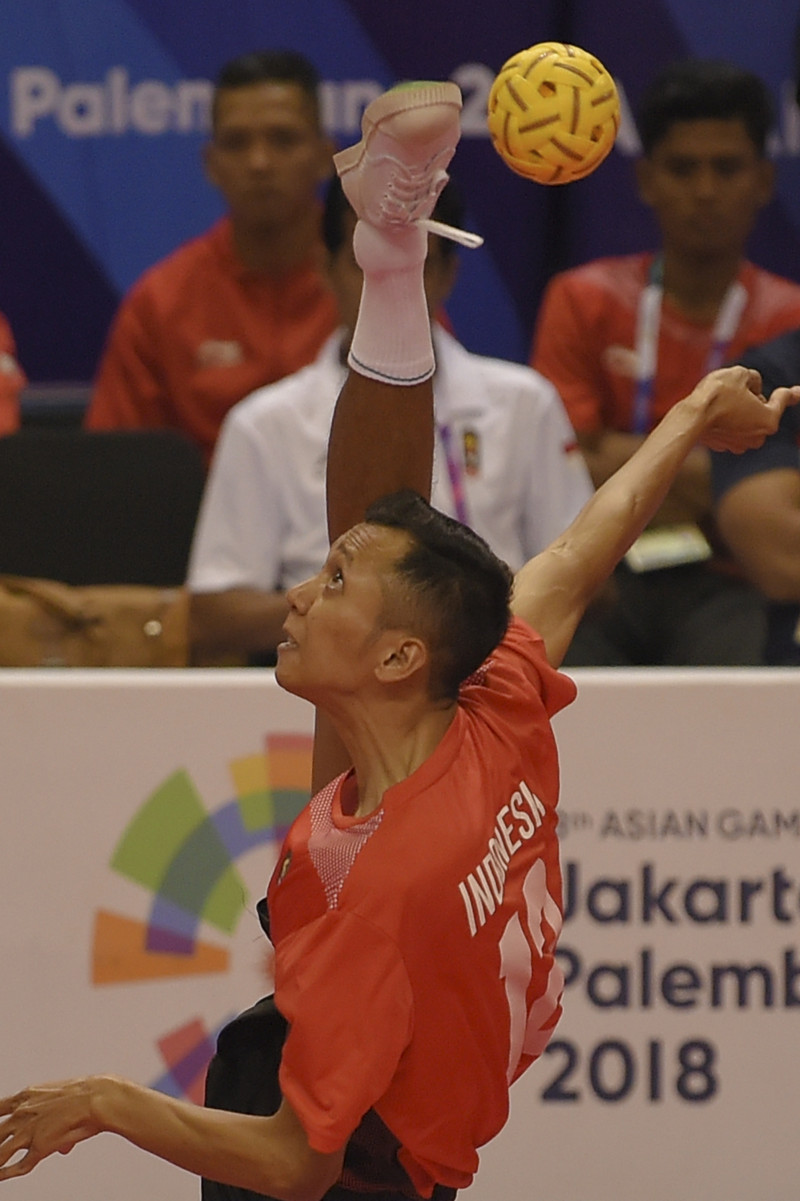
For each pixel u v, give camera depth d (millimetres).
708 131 16984
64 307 20672
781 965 11609
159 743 11305
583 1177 11531
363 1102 6168
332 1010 6191
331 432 7234
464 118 20703
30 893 11227
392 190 6285
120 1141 11242
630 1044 11531
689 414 7832
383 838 6387
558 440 15117
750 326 17703
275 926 6715
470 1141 6750
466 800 6559
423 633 6586
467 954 6402
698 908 11562
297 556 14734
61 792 11242
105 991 11289
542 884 6965
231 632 14469
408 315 6848
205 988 11344
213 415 18062
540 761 7098
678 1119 11570
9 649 14133
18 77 20188
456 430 14758
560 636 7496
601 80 6691
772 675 11570
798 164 20969
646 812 11508
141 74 20312
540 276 21062
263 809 11391
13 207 20422
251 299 18000
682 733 11516
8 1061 11227
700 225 17172
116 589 14648
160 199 20516
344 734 6797
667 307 17688
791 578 14688
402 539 6645
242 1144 6359
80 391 20328
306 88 17719
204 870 11359
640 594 16109
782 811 11594
